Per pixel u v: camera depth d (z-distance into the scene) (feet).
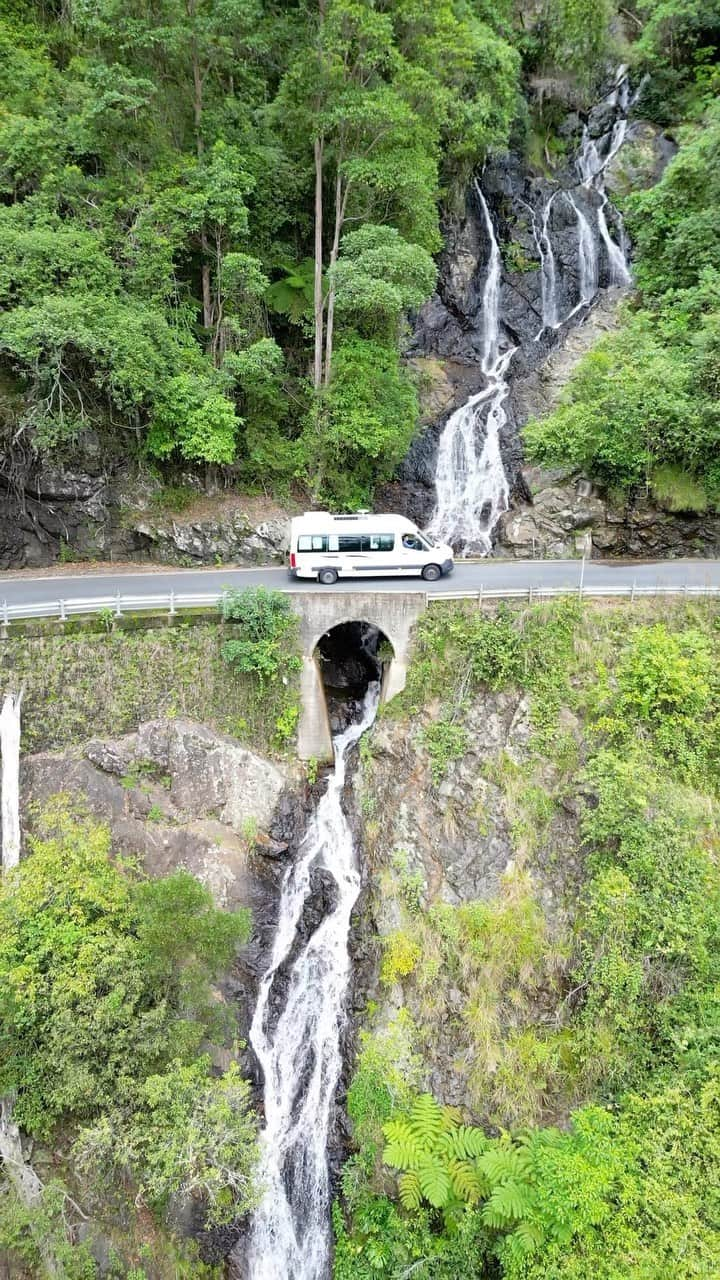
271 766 70.08
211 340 94.27
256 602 69.51
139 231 83.20
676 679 63.36
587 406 91.56
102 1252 48.88
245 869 64.49
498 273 125.59
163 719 67.72
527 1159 50.60
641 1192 46.57
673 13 118.62
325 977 64.80
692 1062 50.93
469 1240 50.03
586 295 124.67
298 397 98.48
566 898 61.26
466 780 66.95
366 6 81.25
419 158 90.89
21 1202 46.24
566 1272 45.09
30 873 54.24
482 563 90.79
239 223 86.07
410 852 65.92
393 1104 56.34
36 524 88.22
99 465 88.69
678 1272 43.21
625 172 129.90
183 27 81.20
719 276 91.04
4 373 81.20
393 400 96.63
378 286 80.74
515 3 132.05
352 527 79.61
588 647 69.31
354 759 74.49
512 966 59.52
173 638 69.36
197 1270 52.24
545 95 136.67
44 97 85.25
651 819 58.65
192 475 93.76
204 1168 47.32
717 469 88.79
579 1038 55.93
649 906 55.88
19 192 84.28
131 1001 49.67
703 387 85.35
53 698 64.80
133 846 61.46
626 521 95.71
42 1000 48.98
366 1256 52.90
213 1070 55.67
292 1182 58.08
